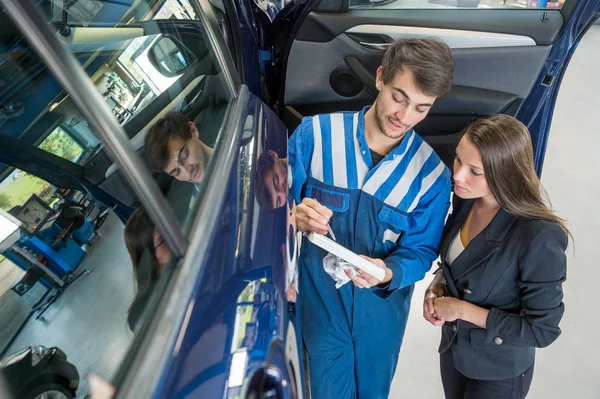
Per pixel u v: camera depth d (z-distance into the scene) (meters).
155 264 0.65
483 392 1.32
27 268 0.63
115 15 0.92
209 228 0.76
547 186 2.81
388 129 1.21
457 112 1.99
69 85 0.51
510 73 1.90
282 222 1.02
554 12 1.78
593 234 2.46
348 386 1.47
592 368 1.83
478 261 1.18
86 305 0.61
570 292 2.13
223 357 0.66
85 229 0.66
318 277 1.37
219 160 0.92
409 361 1.88
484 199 1.17
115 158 0.57
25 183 0.68
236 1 2.09
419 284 2.20
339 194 1.33
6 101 0.70
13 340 0.58
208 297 0.68
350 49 2.00
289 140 1.38
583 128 3.41
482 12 1.85
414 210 1.32
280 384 0.78
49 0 0.82
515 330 1.15
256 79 2.30
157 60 0.94
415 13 1.92
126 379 0.55
